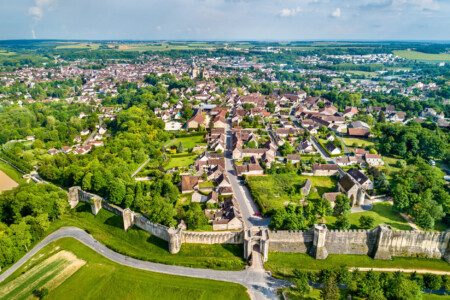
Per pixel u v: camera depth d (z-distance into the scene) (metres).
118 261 161.38
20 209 189.25
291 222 165.62
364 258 158.62
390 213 188.38
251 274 148.88
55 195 197.88
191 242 167.50
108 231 185.00
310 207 180.88
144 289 142.75
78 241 177.25
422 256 159.12
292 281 144.25
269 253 160.38
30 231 176.12
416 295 128.62
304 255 159.62
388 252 158.75
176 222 174.62
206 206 192.75
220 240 165.88
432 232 157.38
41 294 141.50
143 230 178.12
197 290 140.50
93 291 143.25
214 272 150.88
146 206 186.12
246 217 185.00
